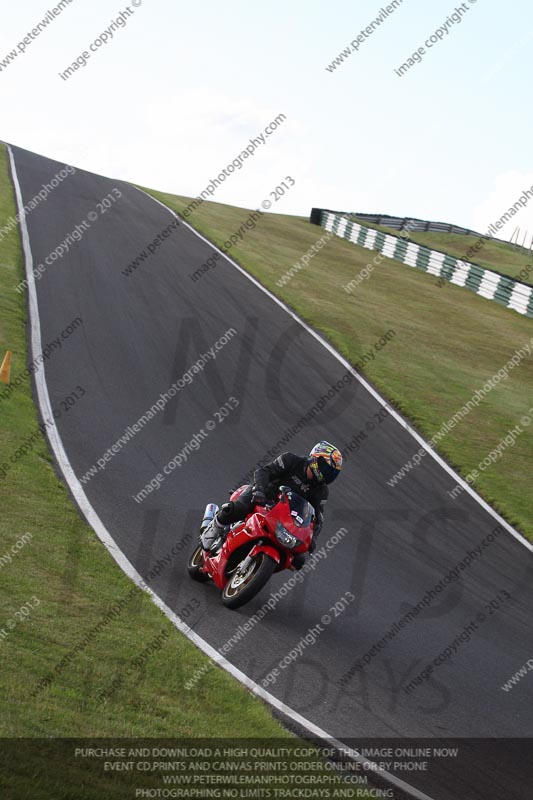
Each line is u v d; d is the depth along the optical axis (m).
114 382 17.06
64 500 10.87
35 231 29.30
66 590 8.28
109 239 31.52
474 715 8.19
